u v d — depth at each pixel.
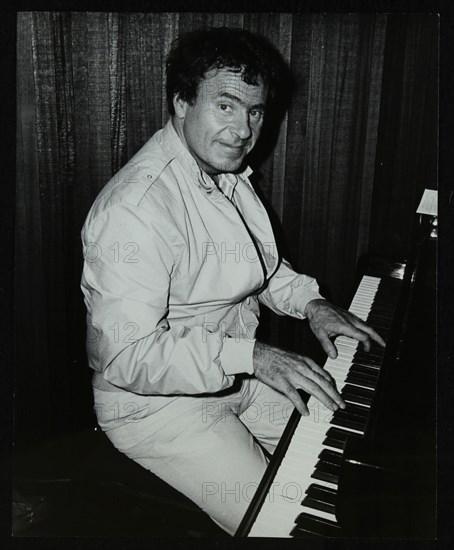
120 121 1.81
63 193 1.84
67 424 1.95
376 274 1.66
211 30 1.32
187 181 1.36
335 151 2.03
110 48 1.75
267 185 2.06
